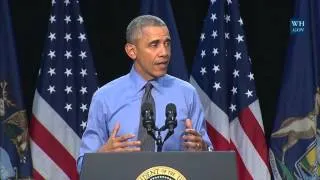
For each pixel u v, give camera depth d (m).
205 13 16.78
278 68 16.80
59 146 15.30
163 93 9.60
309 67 15.72
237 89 15.80
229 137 15.50
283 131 15.79
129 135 7.64
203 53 15.81
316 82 15.74
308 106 15.65
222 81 15.52
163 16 15.74
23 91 16.31
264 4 16.81
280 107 15.87
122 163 6.56
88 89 15.48
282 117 15.83
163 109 9.47
